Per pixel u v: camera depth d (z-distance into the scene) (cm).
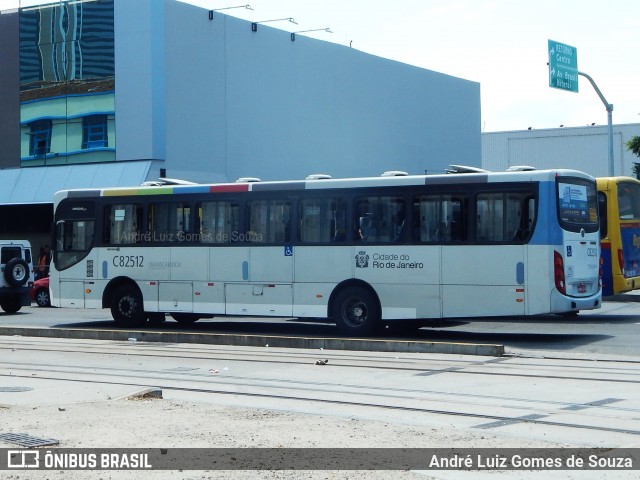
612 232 2588
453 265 1942
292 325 2484
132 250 2336
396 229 2005
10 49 4188
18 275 3106
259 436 937
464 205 1942
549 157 8662
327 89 4862
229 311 2192
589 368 1527
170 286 2278
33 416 1053
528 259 1881
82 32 4012
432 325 2241
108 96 3934
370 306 2025
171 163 3916
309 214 2105
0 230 4531
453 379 1418
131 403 1152
